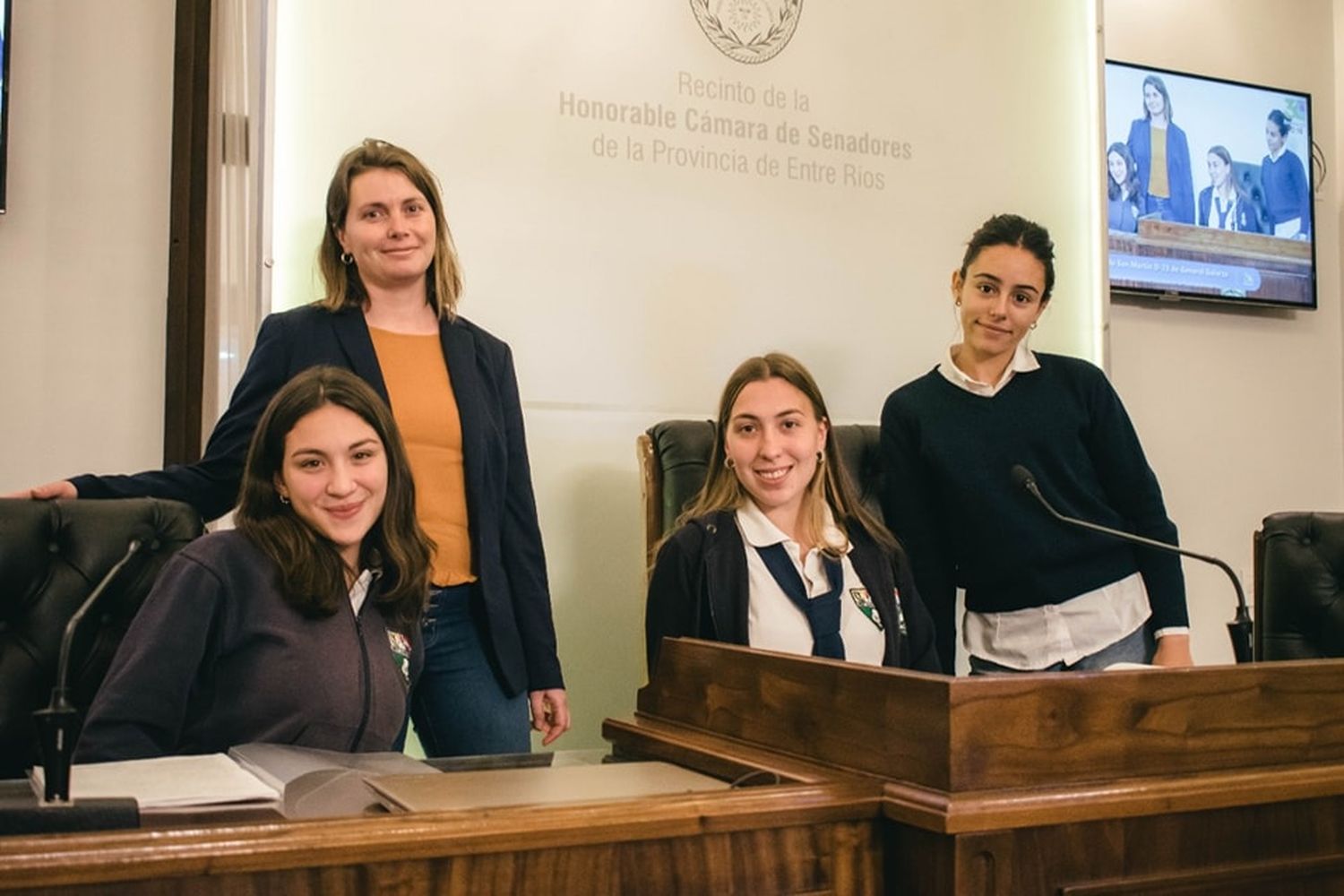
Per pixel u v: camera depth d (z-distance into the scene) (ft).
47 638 5.33
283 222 9.26
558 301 10.02
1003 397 8.13
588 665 10.01
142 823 2.94
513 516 7.37
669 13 10.50
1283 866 3.62
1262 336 14.01
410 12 9.59
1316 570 7.00
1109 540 7.98
